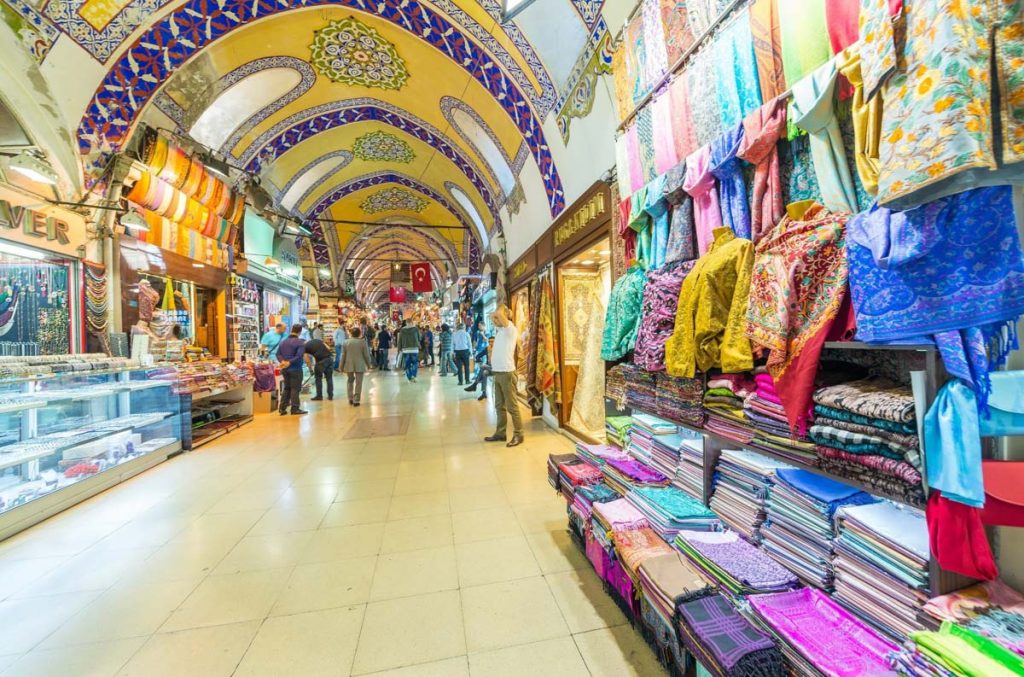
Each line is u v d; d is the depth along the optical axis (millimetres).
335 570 2123
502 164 6555
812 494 1274
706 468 1762
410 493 3158
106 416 3730
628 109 2482
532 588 1949
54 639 1653
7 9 3285
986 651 779
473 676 1439
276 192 8414
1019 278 776
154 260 4895
